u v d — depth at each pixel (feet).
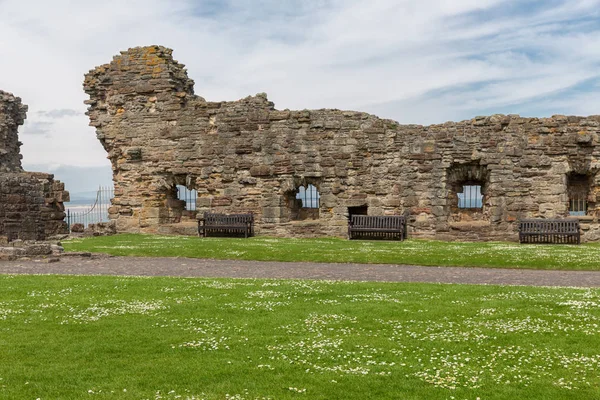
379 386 29.86
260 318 43.06
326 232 118.21
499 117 112.98
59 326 40.78
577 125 111.55
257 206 121.19
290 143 119.65
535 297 49.60
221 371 31.89
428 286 56.80
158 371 31.96
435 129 114.73
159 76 125.90
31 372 31.78
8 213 100.53
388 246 96.78
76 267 73.00
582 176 114.52
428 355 34.63
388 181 116.16
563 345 35.83
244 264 77.25
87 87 130.11
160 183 126.62
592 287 56.44
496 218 112.16
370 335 38.68
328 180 118.32
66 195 119.75
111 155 129.70
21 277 61.93
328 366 32.81
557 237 106.22
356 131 117.29
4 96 120.88
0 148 118.83
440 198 114.21
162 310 45.62
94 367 32.65
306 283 58.49
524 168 112.37
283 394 28.84
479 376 31.17
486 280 63.00
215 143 123.13
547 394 28.71
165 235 123.03
